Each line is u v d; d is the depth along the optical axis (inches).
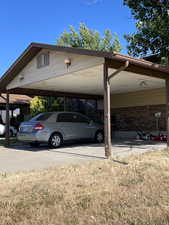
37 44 379.9
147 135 528.1
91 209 150.9
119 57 280.1
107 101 305.0
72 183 199.6
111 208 151.3
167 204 155.1
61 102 705.6
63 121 439.2
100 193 176.1
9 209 152.9
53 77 384.8
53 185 195.9
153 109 549.0
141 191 177.9
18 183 204.2
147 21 480.4
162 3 476.4
